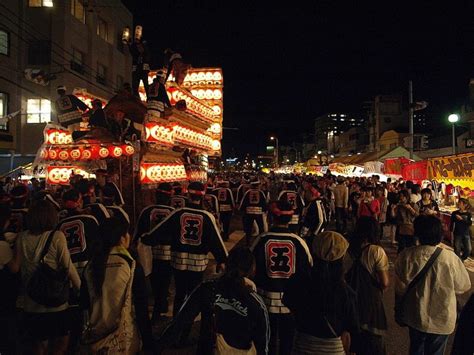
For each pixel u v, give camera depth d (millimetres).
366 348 4309
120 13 38812
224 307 3176
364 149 63250
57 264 4273
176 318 3371
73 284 4332
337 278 3334
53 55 28641
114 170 9430
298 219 11203
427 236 4254
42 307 4250
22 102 28047
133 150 9008
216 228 5703
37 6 28828
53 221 4398
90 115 9391
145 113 9422
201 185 5941
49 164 10359
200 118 13039
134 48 9719
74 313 4324
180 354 5551
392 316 7238
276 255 4656
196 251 5688
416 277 4219
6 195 6176
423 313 4152
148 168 9391
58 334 4301
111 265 3637
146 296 3787
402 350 5832
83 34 31781
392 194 12781
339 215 16141
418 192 12070
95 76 33562
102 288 3572
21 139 27984
